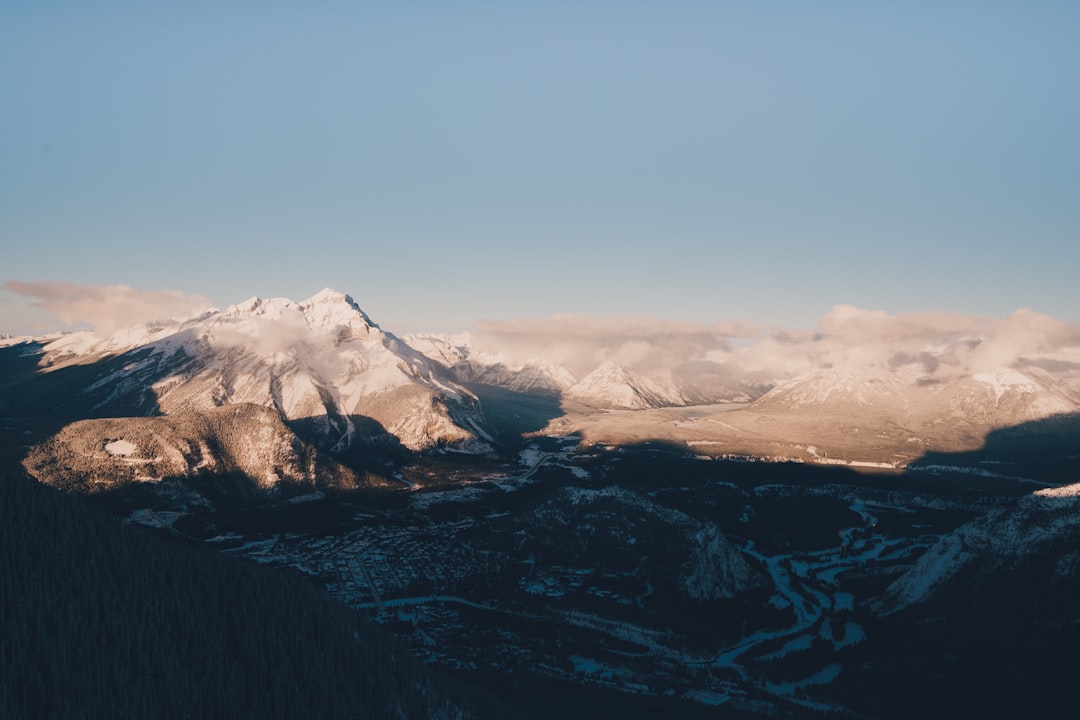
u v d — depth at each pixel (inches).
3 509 6220.5
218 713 4968.0
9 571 5442.9
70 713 4537.4
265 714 5078.7
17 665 4717.0
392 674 6008.9
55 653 4909.0
